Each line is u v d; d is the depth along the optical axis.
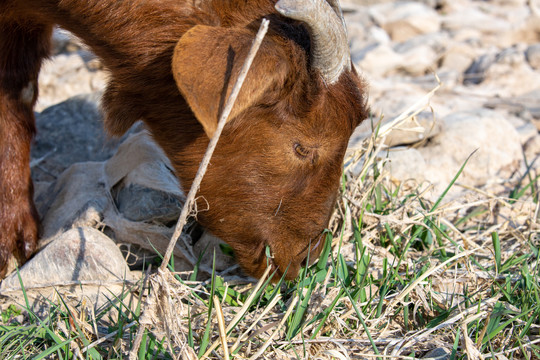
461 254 3.74
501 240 4.48
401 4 9.37
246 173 3.44
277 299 3.32
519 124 6.40
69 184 4.63
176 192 4.11
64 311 3.49
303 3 2.88
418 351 3.29
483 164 5.50
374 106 6.32
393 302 3.50
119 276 3.81
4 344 3.29
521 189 5.11
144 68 3.54
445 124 5.71
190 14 3.46
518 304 3.57
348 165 4.67
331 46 3.16
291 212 3.51
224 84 2.89
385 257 3.85
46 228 4.40
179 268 4.11
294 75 3.22
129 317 3.47
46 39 4.37
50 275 3.80
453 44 8.27
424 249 4.22
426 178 5.34
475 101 6.90
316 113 3.31
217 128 2.79
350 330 3.32
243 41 2.99
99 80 7.09
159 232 4.09
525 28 8.58
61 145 5.50
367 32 8.48
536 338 3.36
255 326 3.40
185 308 3.47
